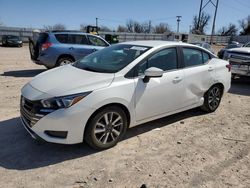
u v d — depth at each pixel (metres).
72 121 3.58
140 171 3.55
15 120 5.00
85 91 3.68
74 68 4.58
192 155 4.04
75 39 10.06
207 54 5.72
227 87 6.14
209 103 5.82
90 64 4.62
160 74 4.12
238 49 9.41
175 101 4.88
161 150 4.14
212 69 5.59
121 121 4.11
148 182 3.33
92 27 32.53
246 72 9.05
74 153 3.91
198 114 5.88
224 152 4.19
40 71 10.99
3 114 5.30
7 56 17.61
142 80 4.25
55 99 3.56
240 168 3.75
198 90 5.35
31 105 3.69
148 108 4.42
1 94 6.80
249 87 9.37
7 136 4.34
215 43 64.50
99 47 10.51
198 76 5.25
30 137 4.33
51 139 3.61
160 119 5.43
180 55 4.99
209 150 4.23
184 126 5.14
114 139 4.10
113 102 3.88
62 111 3.54
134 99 4.15
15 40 30.28
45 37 9.65
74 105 3.58
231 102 7.14
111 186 3.22
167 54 4.77
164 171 3.57
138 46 4.73
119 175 3.44
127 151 4.05
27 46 32.44
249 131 5.08
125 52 4.62
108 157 3.85
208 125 5.27
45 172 3.44
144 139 4.48
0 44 33.75
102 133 3.94
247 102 7.24
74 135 3.65
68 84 3.79
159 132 4.80
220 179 3.46
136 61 4.28
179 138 4.60
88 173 3.46
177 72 4.85
